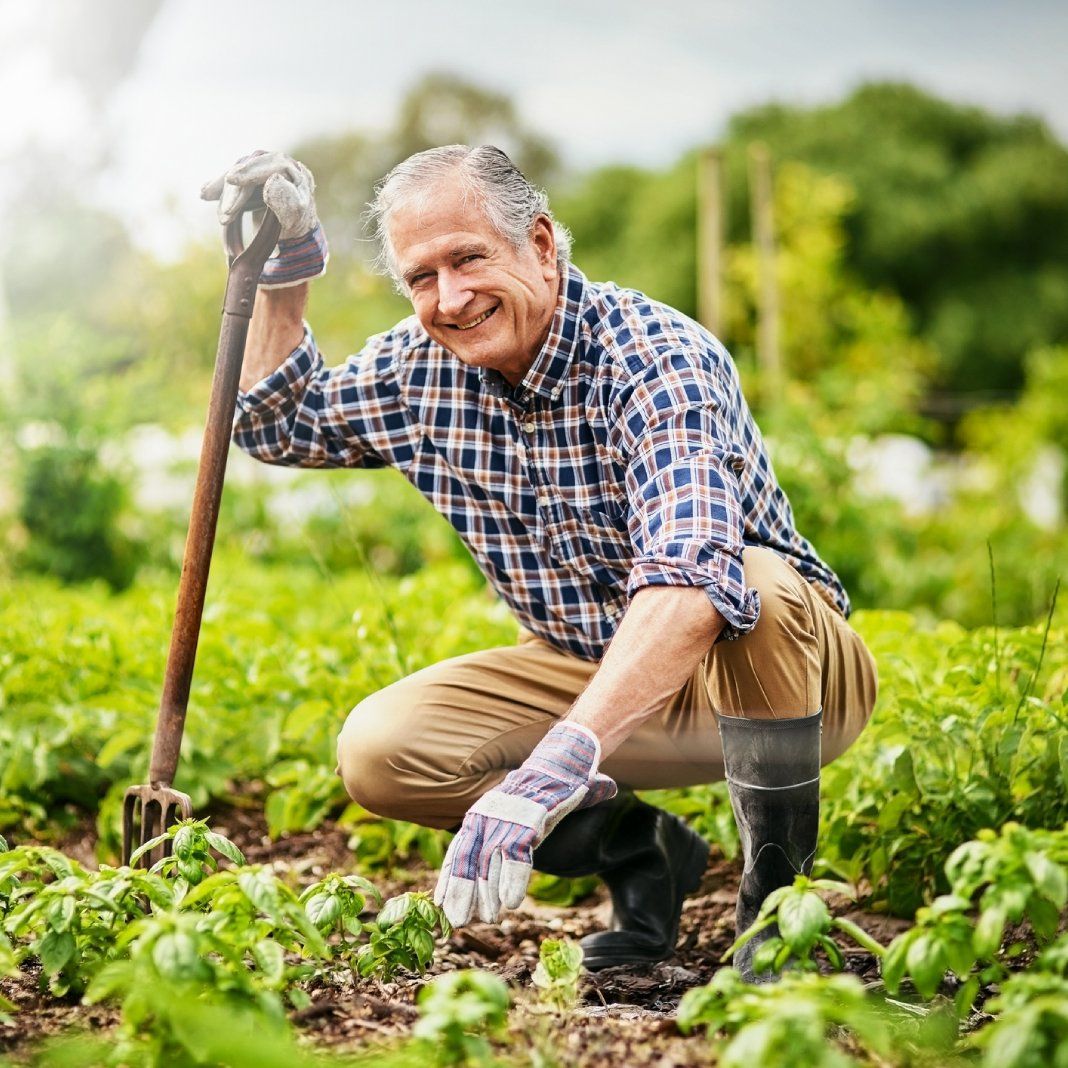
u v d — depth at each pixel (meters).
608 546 2.44
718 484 2.16
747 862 2.31
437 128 36.97
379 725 2.46
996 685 2.98
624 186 30.86
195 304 11.17
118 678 3.77
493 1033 1.88
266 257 2.46
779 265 13.86
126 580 8.05
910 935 1.74
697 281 27.02
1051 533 9.88
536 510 2.48
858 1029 1.57
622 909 2.64
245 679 3.63
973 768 2.91
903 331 14.05
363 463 2.72
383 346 2.63
